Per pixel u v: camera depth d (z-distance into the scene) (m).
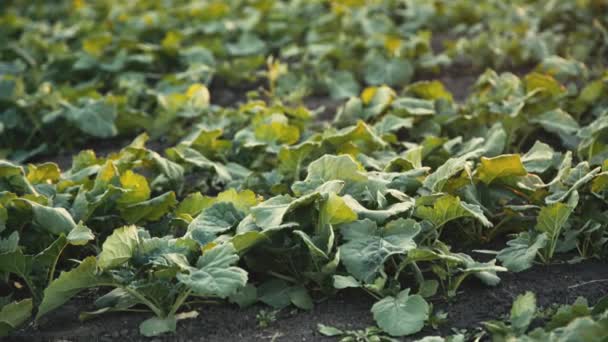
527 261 1.99
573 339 1.80
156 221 2.16
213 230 2.00
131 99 2.65
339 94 2.68
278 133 2.32
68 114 2.53
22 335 1.98
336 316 1.97
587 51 2.75
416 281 2.01
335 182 2.00
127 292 2.00
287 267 2.03
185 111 2.53
